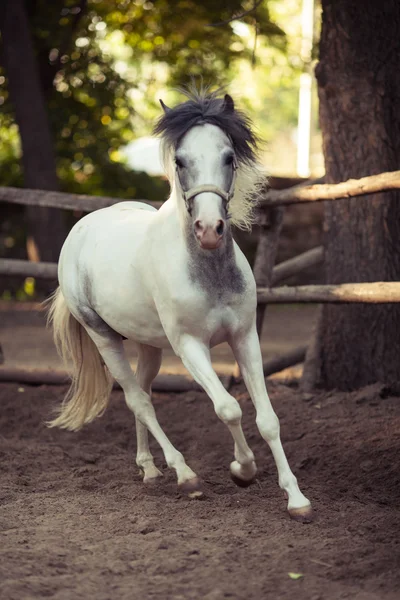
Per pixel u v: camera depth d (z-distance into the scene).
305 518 5.06
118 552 4.57
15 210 22.45
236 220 5.37
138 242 5.80
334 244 8.51
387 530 4.90
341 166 8.45
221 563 4.38
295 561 4.39
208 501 5.60
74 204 9.20
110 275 5.94
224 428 7.63
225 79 21.89
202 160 4.82
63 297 6.64
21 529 5.01
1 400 8.85
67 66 20.59
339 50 8.38
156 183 23.56
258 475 6.40
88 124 21.80
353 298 7.57
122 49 23.67
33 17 19.67
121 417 8.33
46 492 5.98
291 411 7.81
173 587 4.10
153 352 6.54
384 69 8.24
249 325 5.33
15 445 7.39
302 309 20.33
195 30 20.42
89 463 7.02
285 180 21.58
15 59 17.92
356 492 5.90
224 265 5.14
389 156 8.28
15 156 23.64
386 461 6.25
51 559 4.45
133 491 5.91
